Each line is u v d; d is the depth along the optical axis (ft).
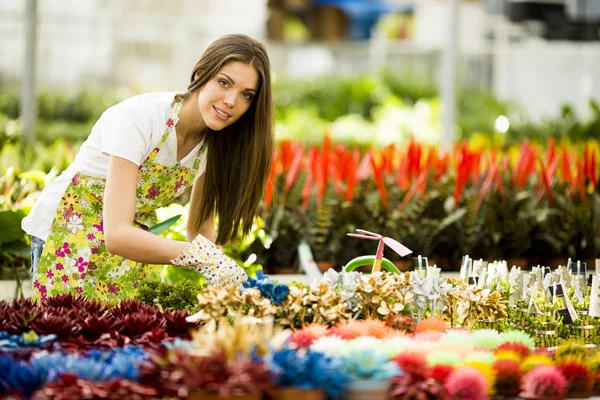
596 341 11.07
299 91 57.62
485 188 21.16
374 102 56.49
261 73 11.58
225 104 11.47
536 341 10.82
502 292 11.51
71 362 7.68
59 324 9.23
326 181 21.70
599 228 22.66
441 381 8.14
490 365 8.57
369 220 20.98
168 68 65.10
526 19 61.57
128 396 7.22
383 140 45.60
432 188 22.67
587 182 24.02
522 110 54.75
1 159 23.22
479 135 38.19
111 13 66.69
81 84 63.41
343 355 8.14
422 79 61.77
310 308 10.09
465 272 12.07
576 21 59.06
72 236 12.72
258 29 74.54
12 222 17.56
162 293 12.09
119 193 11.37
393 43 73.31
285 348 7.73
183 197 21.91
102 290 12.95
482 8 69.72
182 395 7.11
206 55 11.62
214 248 11.03
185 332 9.61
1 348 8.52
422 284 10.46
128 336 9.41
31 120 27.73
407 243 20.99
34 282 12.84
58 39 63.21
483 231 21.84
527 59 59.57
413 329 10.30
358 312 10.28
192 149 12.63
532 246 22.53
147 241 10.98
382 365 7.69
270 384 7.13
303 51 69.41
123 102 12.07
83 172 12.59
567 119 39.40
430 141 46.14
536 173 24.59
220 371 7.13
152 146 11.99
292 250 20.56
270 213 20.56
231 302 9.41
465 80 62.34
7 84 62.44
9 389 7.26
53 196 12.86
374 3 82.89
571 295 11.94
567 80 57.11
